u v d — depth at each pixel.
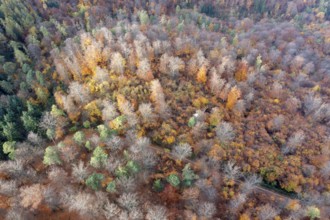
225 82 116.62
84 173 74.25
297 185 89.19
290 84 129.00
